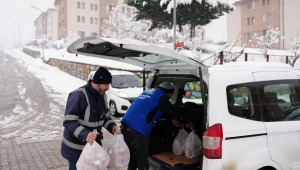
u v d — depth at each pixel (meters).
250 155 2.99
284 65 3.84
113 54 3.56
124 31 29.48
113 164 3.17
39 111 10.67
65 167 4.86
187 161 3.81
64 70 26.66
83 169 2.80
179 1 20.83
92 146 2.87
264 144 3.09
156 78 4.32
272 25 40.31
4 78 22.56
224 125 2.92
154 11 23.50
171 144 4.28
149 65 4.17
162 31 22.83
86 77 20.31
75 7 52.16
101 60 24.05
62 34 55.12
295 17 40.00
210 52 23.31
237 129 2.96
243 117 3.05
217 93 2.99
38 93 15.46
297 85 3.64
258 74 3.34
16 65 35.06
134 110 3.63
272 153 3.11
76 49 3.31
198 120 4.10
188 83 4.42
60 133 7.46
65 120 2.89
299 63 17.62
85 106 2.99
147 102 3.61
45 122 8.85
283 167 3.18
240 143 2.97
